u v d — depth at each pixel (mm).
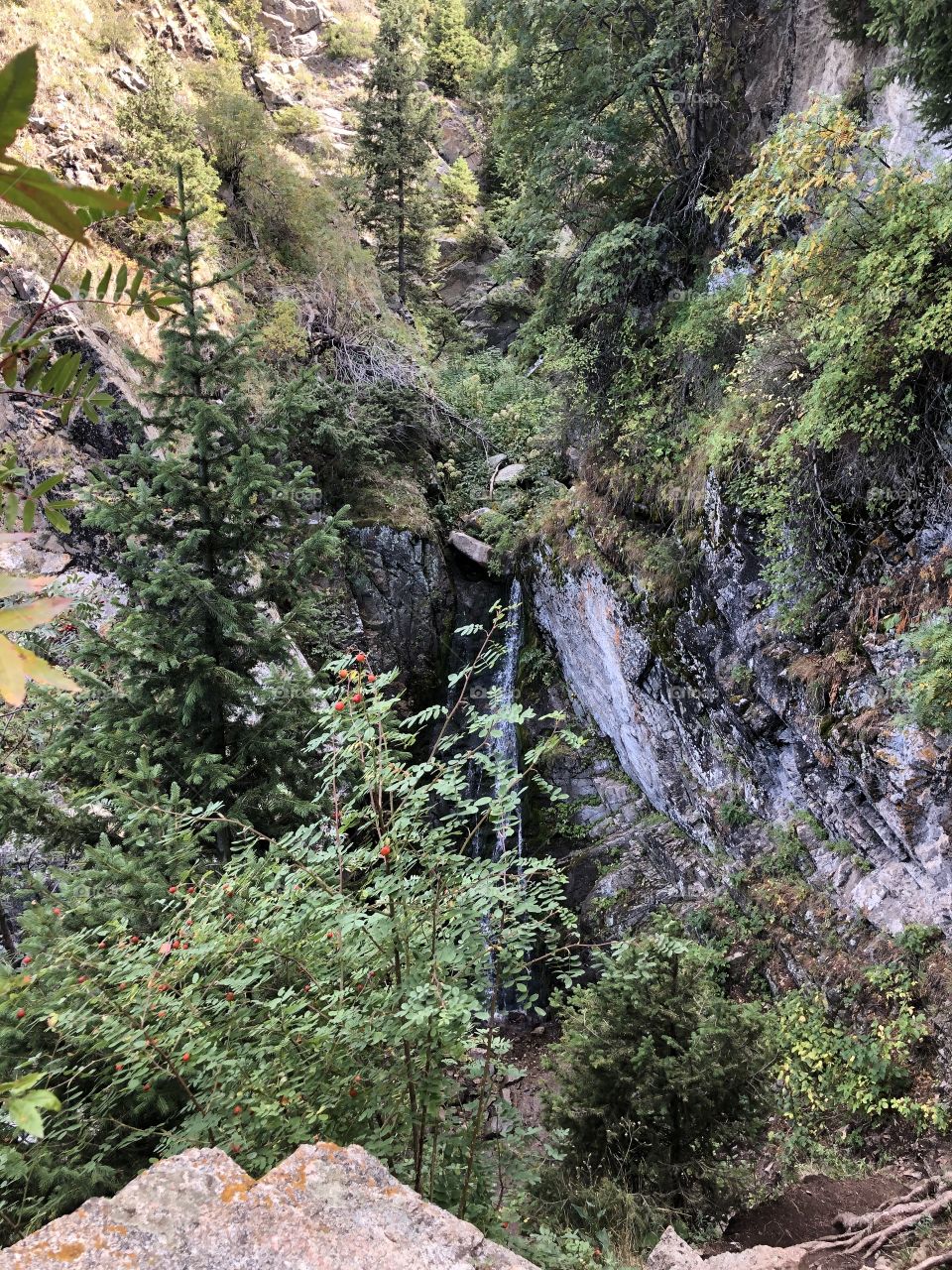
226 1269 1514
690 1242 5383
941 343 5855
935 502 6570
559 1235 4469
